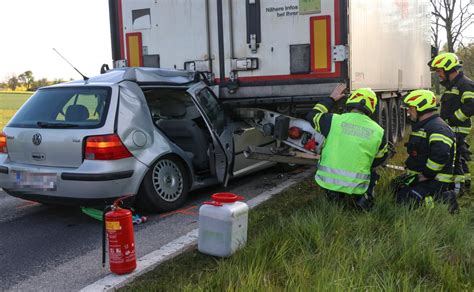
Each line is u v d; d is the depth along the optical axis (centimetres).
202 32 663
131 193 489
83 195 464
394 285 311
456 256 360
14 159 508
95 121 476
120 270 362
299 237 393
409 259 346
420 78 1284
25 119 514
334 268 334
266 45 630
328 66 604
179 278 351
